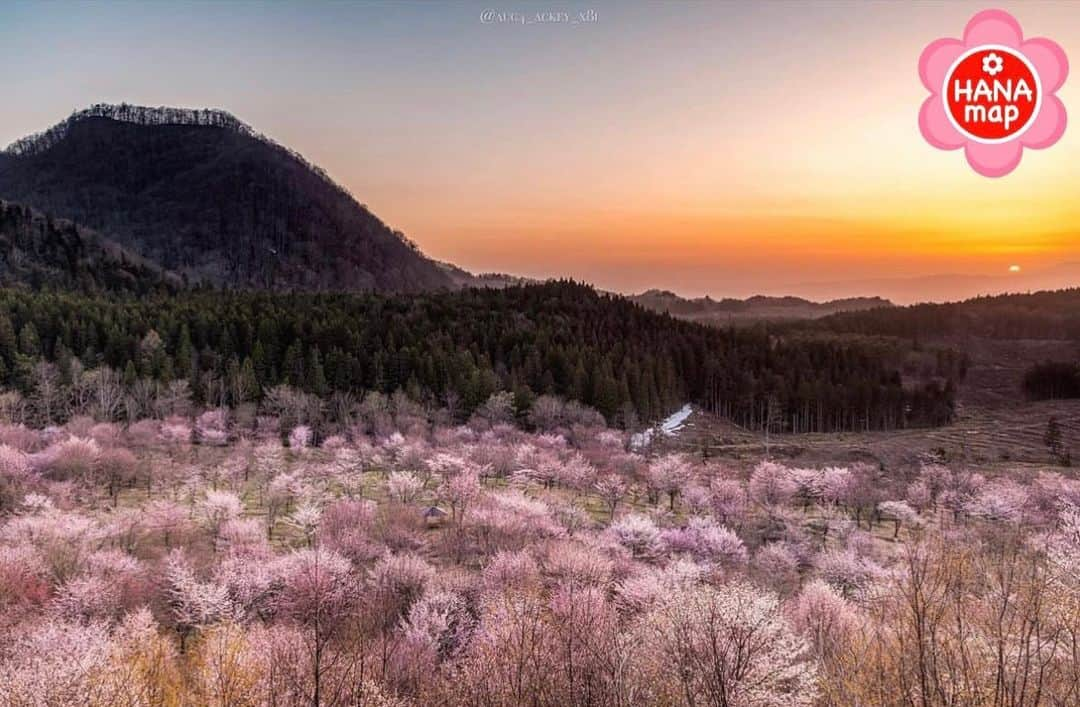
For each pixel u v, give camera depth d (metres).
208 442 90.00
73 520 48.41
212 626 33.50
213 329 127.56
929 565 19.16
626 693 19.14
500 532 53.03
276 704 21.62
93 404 93.25
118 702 22.25
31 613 35.00
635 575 44.72
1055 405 166.25
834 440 128.12
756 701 17.14
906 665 16.94
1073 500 68.19
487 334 148.88
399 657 28.44
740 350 176.75
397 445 86.94
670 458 84.69
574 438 102.06
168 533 53.25
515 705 20.39
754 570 51.81
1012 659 15.21
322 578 38.03
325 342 128.88
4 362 101.00
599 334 163.50
